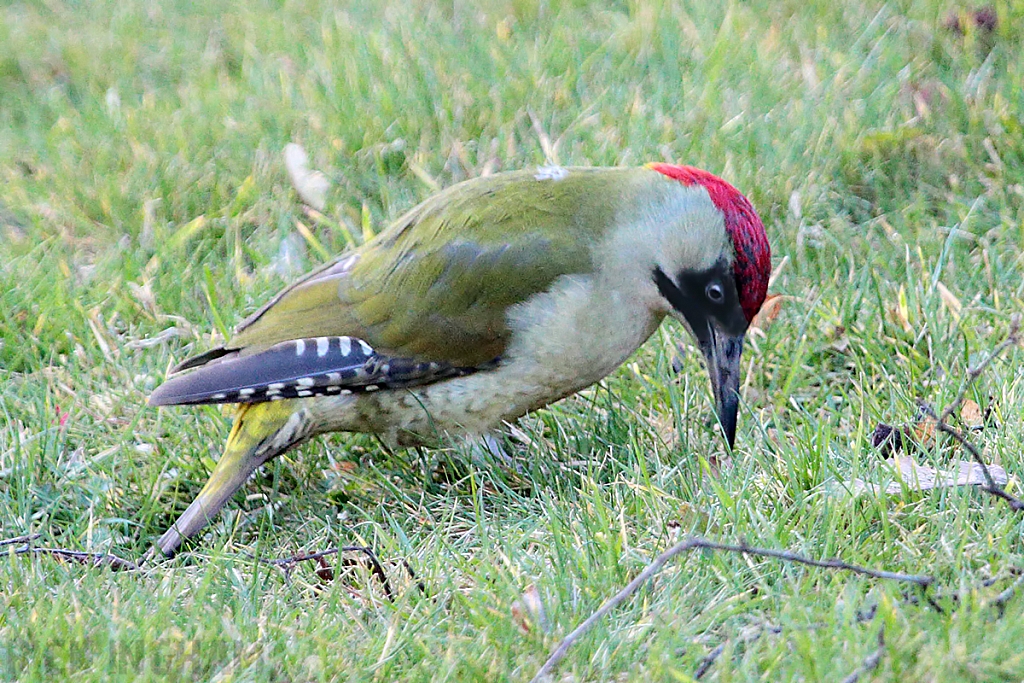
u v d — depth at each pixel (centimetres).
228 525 827
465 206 859
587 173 870
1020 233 1024
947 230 1041
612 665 632
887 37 1227
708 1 1304
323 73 1262
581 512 762
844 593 625
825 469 761
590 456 870
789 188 1084
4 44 1416
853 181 1108
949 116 1129
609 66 1243
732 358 835
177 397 811
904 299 952
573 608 675
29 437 891
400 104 1198
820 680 577
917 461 785
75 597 693
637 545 734
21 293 1037
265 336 861
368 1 1408
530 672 635
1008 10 1208
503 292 832
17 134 1288
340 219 1105
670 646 628
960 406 833
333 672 643
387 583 715
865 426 842
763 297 830
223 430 911
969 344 913
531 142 1155
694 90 1180
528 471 859
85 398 952
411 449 912
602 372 867
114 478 876
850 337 947
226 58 1390
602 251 837
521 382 855
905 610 618
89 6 1505
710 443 864
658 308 852
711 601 661
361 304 850
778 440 833
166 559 799
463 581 724
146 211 1128
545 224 842
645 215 834
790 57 1227
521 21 1336
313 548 800
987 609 616
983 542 682
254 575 716
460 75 1229
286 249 1095
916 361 916
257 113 1216
